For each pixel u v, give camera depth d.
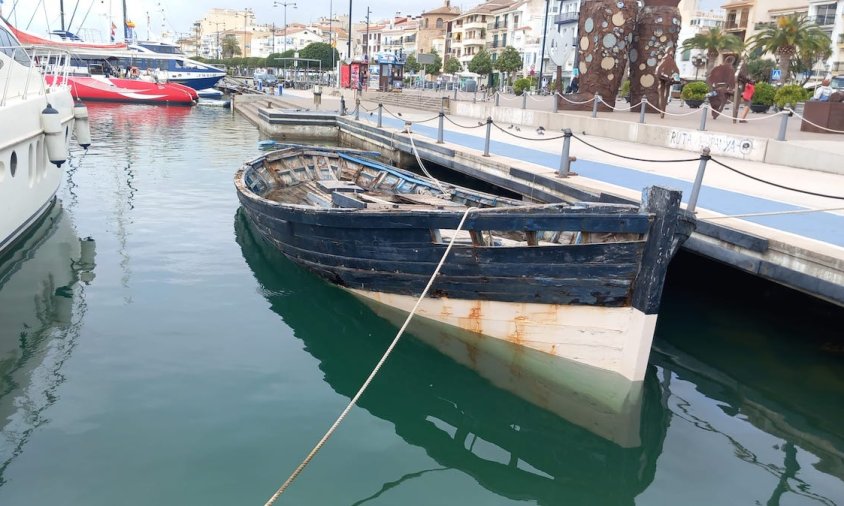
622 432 6.20
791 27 39.06
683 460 5.77
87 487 4.95
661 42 22.78
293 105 34.88
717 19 68.00
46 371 6.75
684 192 10.52
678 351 7.83
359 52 123.62
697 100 26.55
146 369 6.88
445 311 7.93
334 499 5.02
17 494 4.84
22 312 8.31
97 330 7.83
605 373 6.94
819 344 8.10
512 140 18.77
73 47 42.06
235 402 6.30
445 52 96.38
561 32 64.56
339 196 10.11
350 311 8.86
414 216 7.38
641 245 6.25
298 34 132.62
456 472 5.50
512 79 67.00
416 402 6.63
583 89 23.34
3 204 9.99
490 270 7.18
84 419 5.87
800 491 5.36
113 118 35.47
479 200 10.34
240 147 25.30
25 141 10.85
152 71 52.00
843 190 10.88
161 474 5.15
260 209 10.09
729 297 9.65
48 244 11.41
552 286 6.87
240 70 104.12
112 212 13.99
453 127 23.45
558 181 11.47
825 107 17.78
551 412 6.54
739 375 7.30
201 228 12.91
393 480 5.31
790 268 7.22
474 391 6.89
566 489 5.36
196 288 9.46
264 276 10.11
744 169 13.27
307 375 6.96
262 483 5.12
